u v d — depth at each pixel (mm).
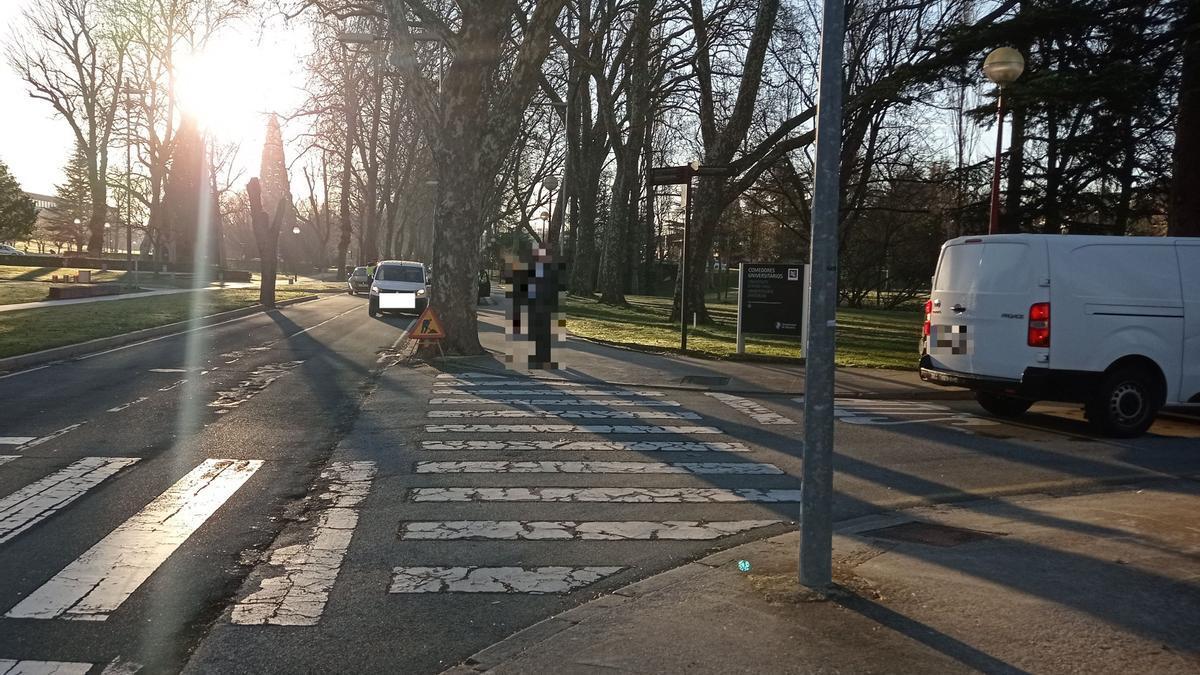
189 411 10859
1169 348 10469
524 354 15812
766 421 11227
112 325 20953
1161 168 22703
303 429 9930
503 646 4344
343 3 21875
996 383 10695
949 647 4266
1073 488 8031
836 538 6172
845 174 35938
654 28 33062
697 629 4477
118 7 47406
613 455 8930
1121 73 18250
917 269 52969
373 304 29062
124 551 5742
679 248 65375
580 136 45312
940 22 29797
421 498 7180
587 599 5066
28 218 67062
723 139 26469
